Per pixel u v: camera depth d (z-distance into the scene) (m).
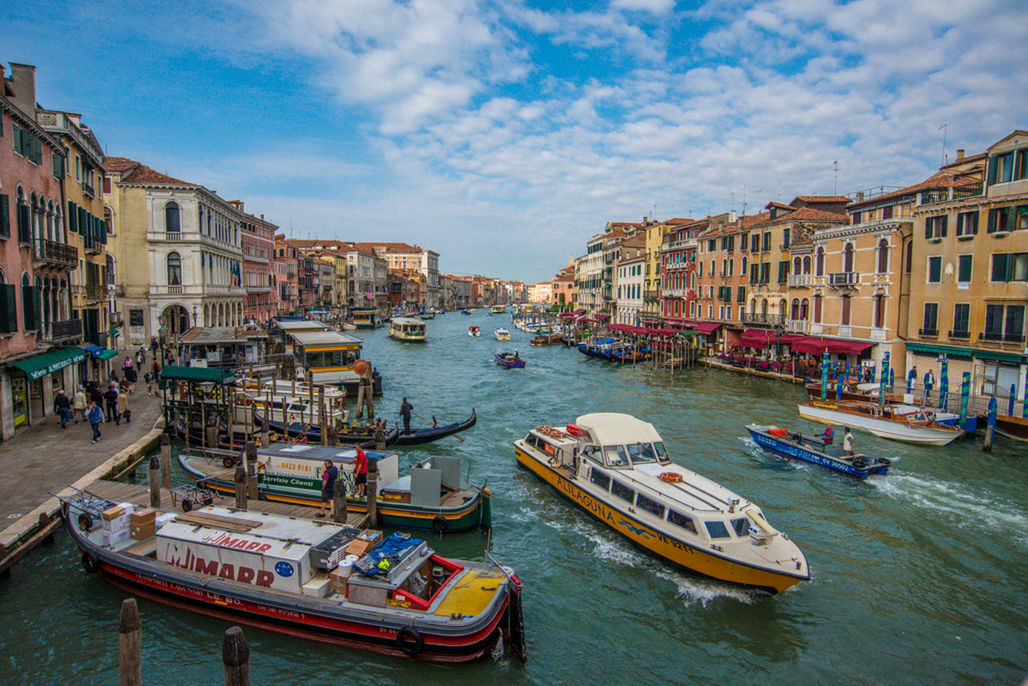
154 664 9.38
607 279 77.19
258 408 22.69
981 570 12.84
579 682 9.32
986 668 9.71
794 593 11.88
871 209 33.47
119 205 39.72
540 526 14.77
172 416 20.66
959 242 26.50
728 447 21.92
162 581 10.73
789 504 16.41
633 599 11.61
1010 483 18.03
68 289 22.84
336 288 100.69
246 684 6.93
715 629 10.70
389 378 39.69
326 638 9.84
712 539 11.88
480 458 20.25
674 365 46.22
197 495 13.84
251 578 10.26
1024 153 24.02
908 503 16.45
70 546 12.83
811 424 25.67
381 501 14.30
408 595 9.70
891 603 11.57
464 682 9.22
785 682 9.39
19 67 21.38
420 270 158.38
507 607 10.03
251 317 57.88
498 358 48.03
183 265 41.12
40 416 20.58
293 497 15.09
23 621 10.30
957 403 25.45
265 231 65.94
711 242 49.19
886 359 31.02
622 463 15.21
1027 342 23.83
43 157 20.62
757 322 42.59
